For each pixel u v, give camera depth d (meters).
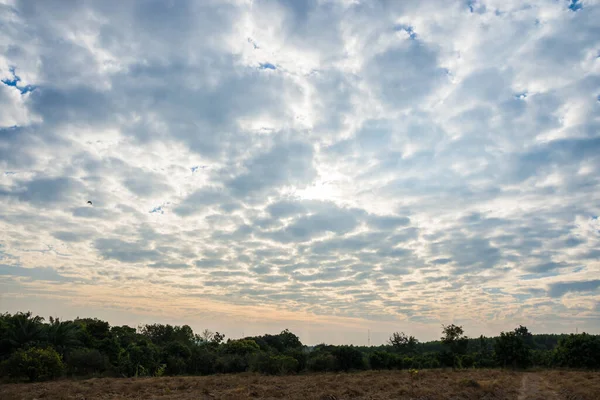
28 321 41.72
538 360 60.62
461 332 64.00
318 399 23.55
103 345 47.97
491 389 27.94
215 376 42.16
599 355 50.00
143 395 24.92
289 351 54.00
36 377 34.28
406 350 88.44
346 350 53.84
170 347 55.47
